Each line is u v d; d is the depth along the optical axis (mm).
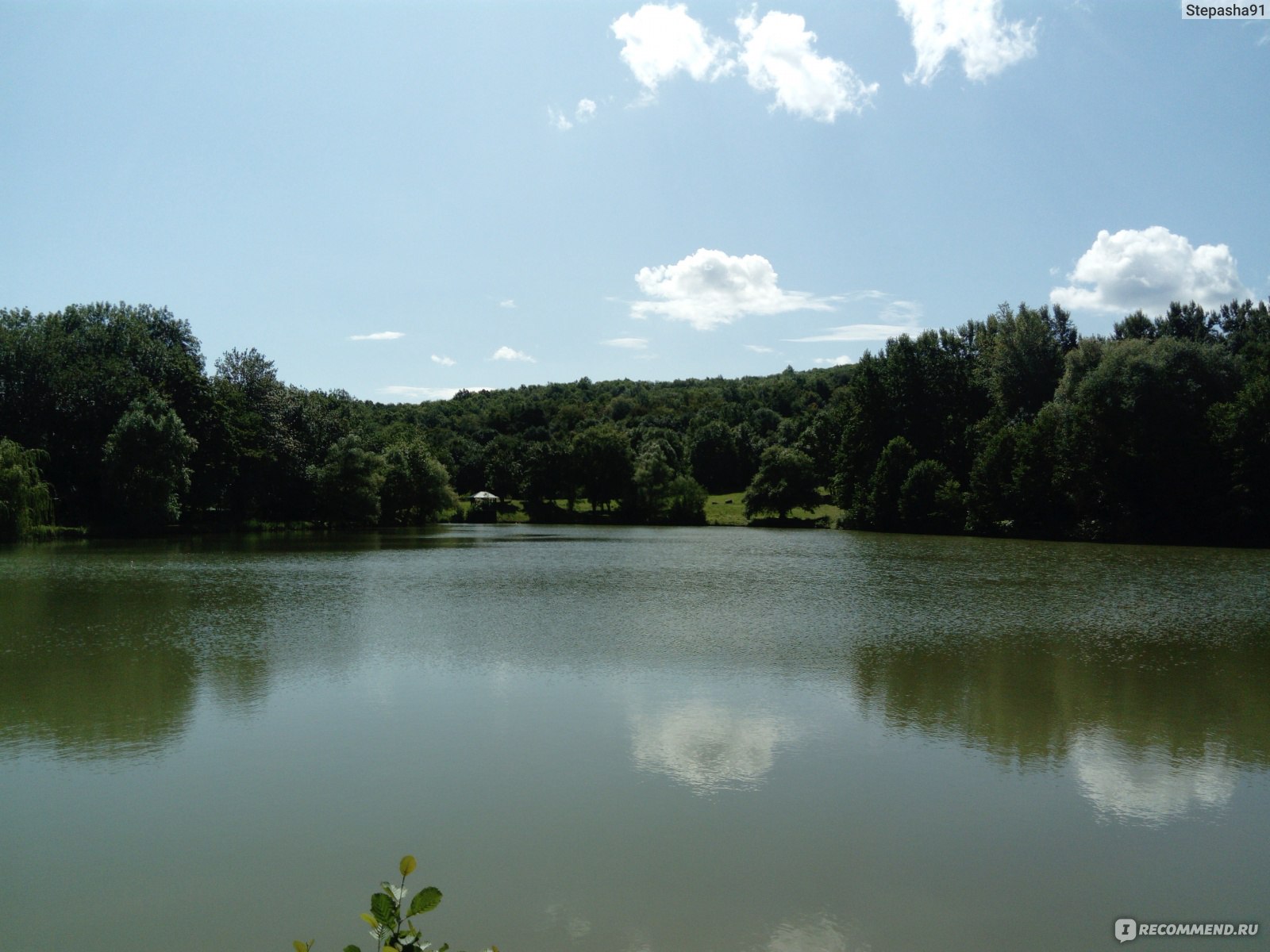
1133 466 68125
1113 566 47938
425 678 19031
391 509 102875
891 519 90125
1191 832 10914
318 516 89938
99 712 16219
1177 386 67062
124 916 8797
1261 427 62688
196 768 13117
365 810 11477
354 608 30047
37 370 66062
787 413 173250
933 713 16234
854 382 100875
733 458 143000
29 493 60688
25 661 20766
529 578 41625
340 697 17422
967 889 9445
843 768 13156
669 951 8156
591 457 119375
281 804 11695
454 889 9320
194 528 76188
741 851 10281
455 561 51469
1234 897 9305
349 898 9164
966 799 11961
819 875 9688
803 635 24703
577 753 13828
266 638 24000
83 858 10102
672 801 11812
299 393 98312
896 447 90625
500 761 13430
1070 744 14352
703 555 57688
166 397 72375
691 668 20188
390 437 123438
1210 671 19922
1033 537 75875
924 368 97500
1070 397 77688
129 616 27781
